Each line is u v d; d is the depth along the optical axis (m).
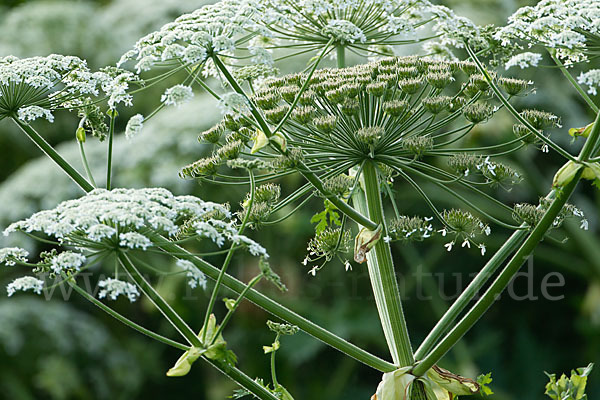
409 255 15.82
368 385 17.52
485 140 14.79
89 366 15.73
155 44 3.90
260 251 3.65
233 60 5.14
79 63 4.51
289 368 16.52
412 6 4.79
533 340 17.02
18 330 14.91
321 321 15.62
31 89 4.42
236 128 4.51
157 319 17.45
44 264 3.71
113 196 3.61
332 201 4.28
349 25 4.08
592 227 15.96
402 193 15.48
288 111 4.11
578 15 4.05
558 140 14.70
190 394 17.55
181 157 11.75
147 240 3.47
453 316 4.57
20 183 12.38
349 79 4.59
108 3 18.06
